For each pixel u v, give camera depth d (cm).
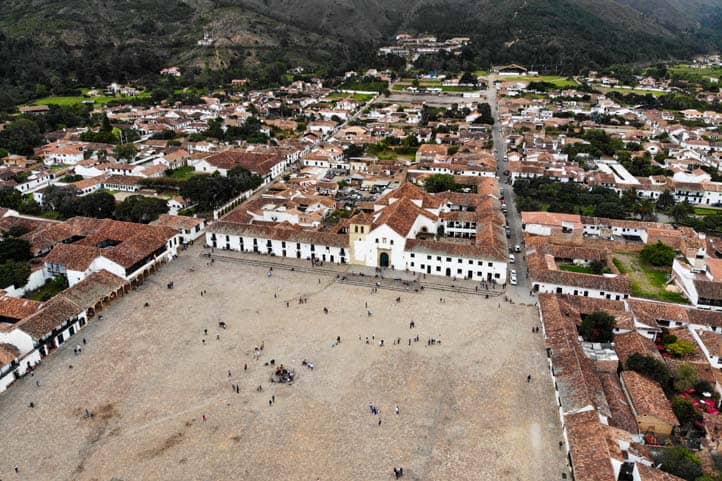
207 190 18112
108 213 17700
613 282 12550
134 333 11106
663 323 11375
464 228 16162
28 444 8125
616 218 17138
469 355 10350
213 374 9775
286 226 15738
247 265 14438
